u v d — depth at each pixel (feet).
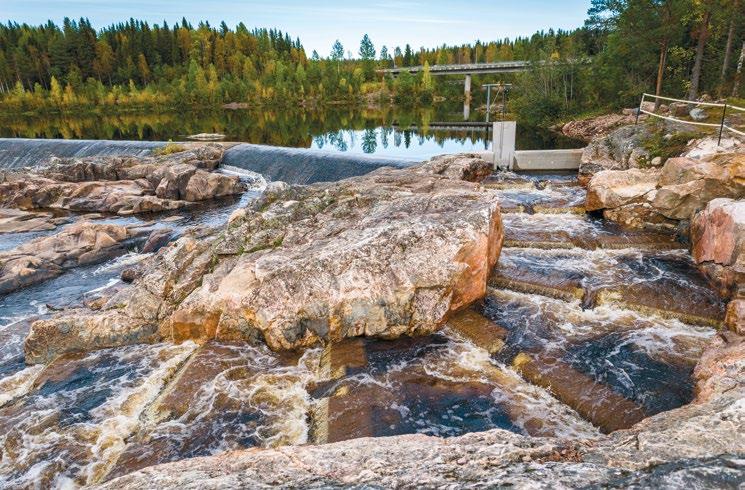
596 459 12.39
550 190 71.56
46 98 332.80
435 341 34.99
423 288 35.47
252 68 403.34
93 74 383.04
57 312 48.91
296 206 45.75
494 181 76.48
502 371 31.48
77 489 24.79
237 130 203.21
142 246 71.72
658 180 53.47
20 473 26.03
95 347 38.17
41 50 380.58
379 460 13.69
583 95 181.78
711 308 35.78
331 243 38.68
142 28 420.77
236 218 44.73
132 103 344.90
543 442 14.99
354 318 35.14
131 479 13.75
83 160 114.32
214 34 444.96
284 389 30.91
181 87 345.72
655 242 48.16
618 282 40.22
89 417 30.04
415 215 41.06
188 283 39.88
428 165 77.92
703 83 133.90
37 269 60.23
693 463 11.30
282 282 35.42
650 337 33.55
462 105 359.05
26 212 93.50
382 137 165.07
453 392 29.40
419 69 400.88
